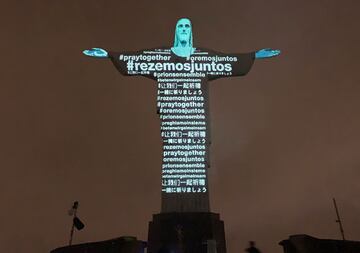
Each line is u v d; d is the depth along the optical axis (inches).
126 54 1234.6
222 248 1056.8
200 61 1234.6
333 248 1003.3
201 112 1187.9
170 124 1175.6
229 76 1230.3
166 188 1112.8
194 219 1061.8
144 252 1067.9
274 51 1243.2
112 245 1036.5
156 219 1070.4
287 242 1062.4
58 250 1104.8
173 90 1207.6
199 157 1143.6
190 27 1266.0
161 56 1236.5
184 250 1022.4
